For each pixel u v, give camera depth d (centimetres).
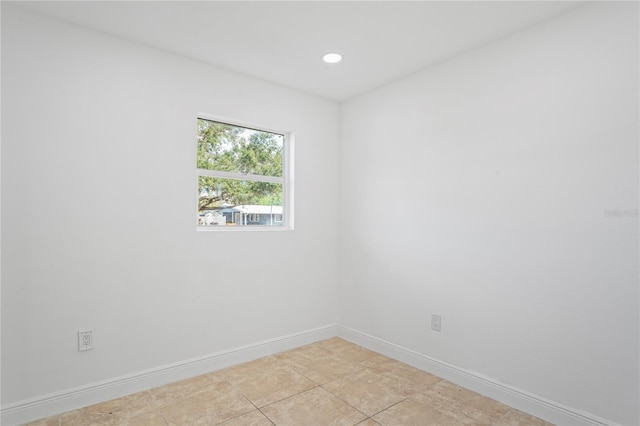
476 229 240
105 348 224
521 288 217
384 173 307
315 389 239
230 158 293
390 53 250
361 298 329
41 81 204
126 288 232
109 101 226
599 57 187
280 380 252
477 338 239
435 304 265
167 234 248
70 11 201
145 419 202
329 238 348
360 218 331
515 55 221
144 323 238
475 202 241
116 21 211
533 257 212
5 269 194
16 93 197
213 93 270
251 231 292
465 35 225
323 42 235
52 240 207
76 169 215
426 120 273
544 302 207
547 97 206
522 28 216
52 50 207
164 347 247
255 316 294
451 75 256
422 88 277
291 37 229
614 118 183
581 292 194
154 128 244
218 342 272
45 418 202
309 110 330
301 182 325
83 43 217
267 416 206
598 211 188
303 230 327
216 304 271
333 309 350
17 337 197
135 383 233
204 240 266
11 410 194
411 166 285
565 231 200
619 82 181
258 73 286
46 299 205
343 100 348
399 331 292
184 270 256
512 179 222
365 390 238
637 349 176
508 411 213
